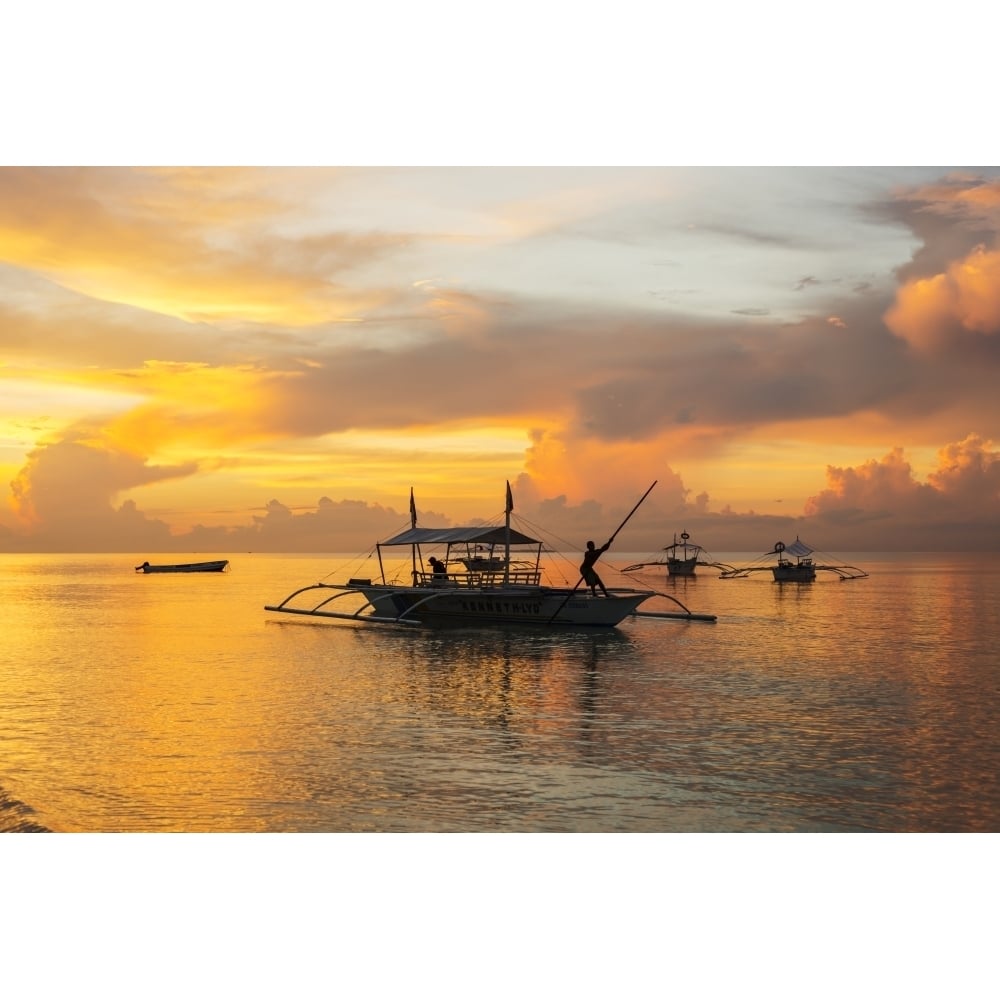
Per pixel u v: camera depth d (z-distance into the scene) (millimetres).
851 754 18984
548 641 39531
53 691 26703
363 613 58594
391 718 22578
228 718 22578
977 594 81625
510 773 17484
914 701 25109
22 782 16797
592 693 26359
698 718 22688
